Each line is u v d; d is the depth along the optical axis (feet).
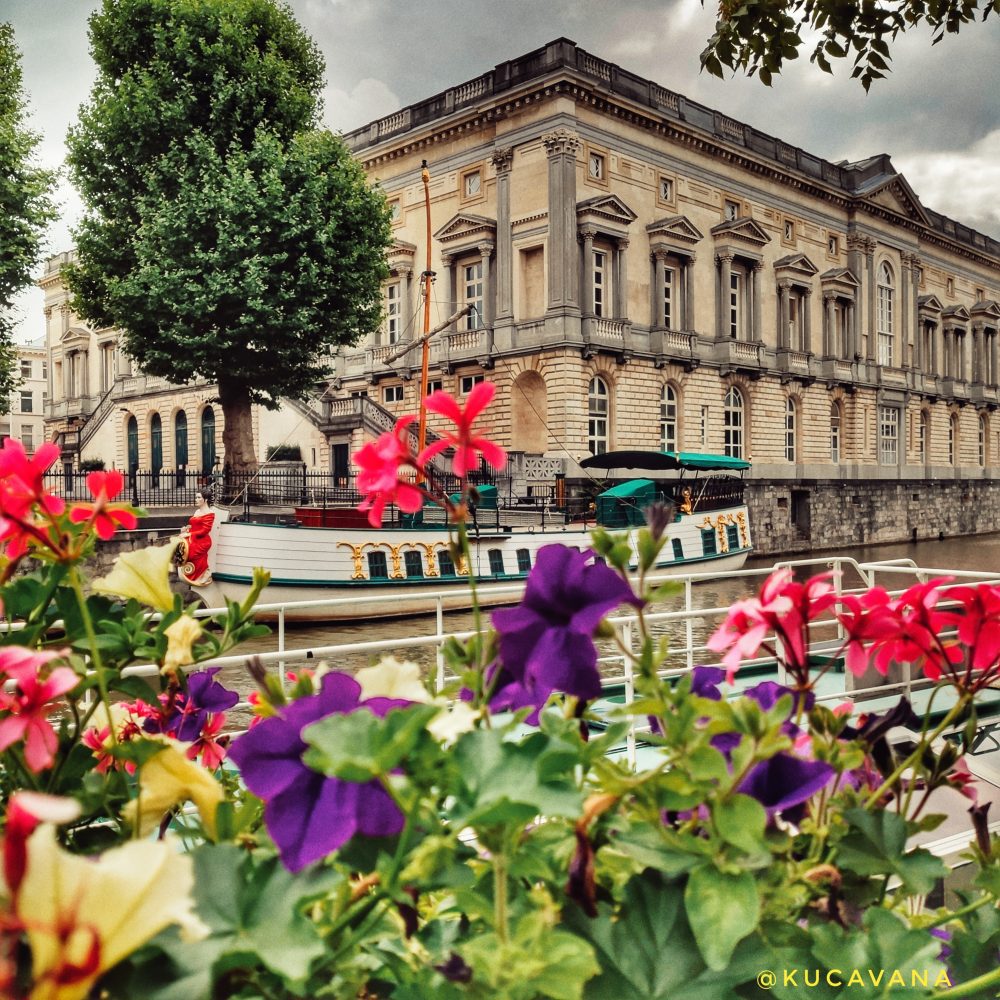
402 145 128.06
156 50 81.76
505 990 2.48
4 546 3.53
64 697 3.92
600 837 3.06
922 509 167.53
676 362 122.72
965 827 8.93
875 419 160.76
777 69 18.11
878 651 3.74
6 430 244.63
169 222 77.25
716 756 2.85
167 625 4.07
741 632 3.60
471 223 118.01
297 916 2.46
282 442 130.82
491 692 3.26
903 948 2.97
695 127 124.88
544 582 3.15
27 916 1.91
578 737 2.98
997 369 200.34
